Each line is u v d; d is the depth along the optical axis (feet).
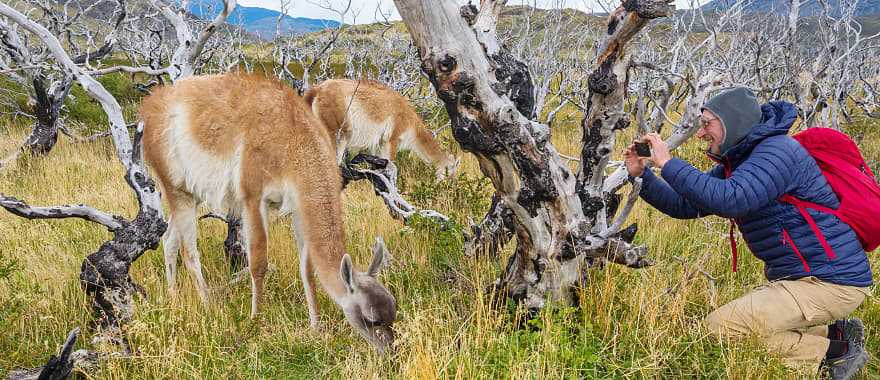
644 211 21.45
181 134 17.01
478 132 11.70
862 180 11.61
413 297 16.28
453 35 11.03
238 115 16.38
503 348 12.60
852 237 11.73
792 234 11.78
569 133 39.34
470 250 17.39
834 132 11.96
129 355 13.17
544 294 13.53
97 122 41.42
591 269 15.03
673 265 17.24
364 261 19.27
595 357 12.19
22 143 32.81
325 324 15.56
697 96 13.67
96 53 32.60
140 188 14.64
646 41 34.83
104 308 14.07
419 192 23.34
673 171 11.30
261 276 16.39
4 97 41.70
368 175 21.74
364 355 14.07
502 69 11.45
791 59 27.02
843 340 12.85
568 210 12.52
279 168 15.98
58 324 14.73
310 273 15.83
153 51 33.50
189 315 14.88
